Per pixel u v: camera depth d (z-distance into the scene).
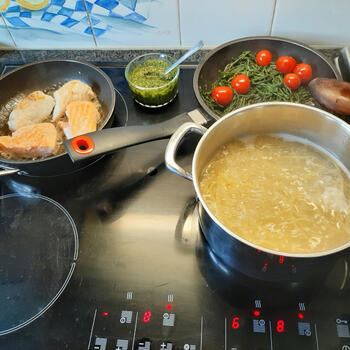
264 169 0.67
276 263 0.52
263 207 0.62
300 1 0.79
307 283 0.60
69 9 0.84
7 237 0.68
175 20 0.85
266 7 0.81
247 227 0.59
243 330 0.56
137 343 0.56
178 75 0.85
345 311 0.57
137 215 0.69
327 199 0.63
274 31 0.87
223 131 0.65
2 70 0.97
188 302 0.59
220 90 0.81
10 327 0.58
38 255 0.65
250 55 0.87
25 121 0.80
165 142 0.79
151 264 0.63
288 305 0.58
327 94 0.73
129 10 0.83
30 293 0.61
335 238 0.58
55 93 0.83
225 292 0.60
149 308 0.59
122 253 0.65
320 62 0.83
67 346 0.56
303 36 0.87
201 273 0.62
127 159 0.77
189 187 0.72
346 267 0.61
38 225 0.69
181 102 0.86
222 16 0.83
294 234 0.59
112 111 0.75
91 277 0.62
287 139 0.71
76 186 0.74
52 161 0.69
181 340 0.56
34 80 0.89
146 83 0.84
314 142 0.70
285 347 0.54
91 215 0.70
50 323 0.58
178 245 0.65
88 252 0.65
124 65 0.94
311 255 0.47
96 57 0.95
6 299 0.61
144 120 0.83
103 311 0.59
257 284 0.60
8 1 0.83
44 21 0.88
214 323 0.57
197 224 0.67
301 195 0.63
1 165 0.70
